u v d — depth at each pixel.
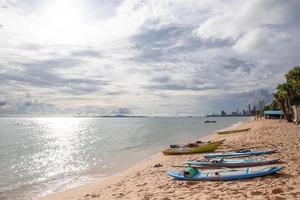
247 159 15.91
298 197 8.53
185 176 13.05
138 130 93.75
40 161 30.28
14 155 36.00
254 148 23.05
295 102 65.75
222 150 24.70
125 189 13.03
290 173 12.01
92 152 37.06
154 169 17.98
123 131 90.38
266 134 36.38
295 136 30.59
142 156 30.77
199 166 16.02
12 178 21.08
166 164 19.77
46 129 113.69
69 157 32.75
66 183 18.50
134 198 10.84
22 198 15.30
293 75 66.38
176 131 83.12
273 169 12.09
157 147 40.69
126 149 39.41
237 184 11.16
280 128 46.31
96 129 111.25
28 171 24.14
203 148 25.08
